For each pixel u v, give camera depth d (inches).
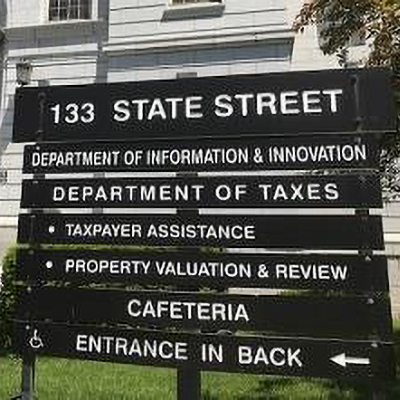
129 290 198.4
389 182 309.1
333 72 190.2
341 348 179.0
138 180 202.1
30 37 693.3
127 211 203.8
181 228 196.1
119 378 294.7
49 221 207.6
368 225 182.4
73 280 203.2
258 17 608.7
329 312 181.3
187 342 190.5
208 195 195.6
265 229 189.5
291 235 187.3
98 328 199.3
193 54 619.5
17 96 215.6
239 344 186.4
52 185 209.2
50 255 206.1
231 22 613.6
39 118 212.4
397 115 245.9
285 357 182.5
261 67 603.2
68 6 693.9
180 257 195.0
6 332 337.1
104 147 206.1
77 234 204.7
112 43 639.1
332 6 273.9
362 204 183.5
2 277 344.8
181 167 198.4
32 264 207.3
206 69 614.5
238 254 190.4
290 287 185.2
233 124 195.6
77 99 209.9
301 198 188.4
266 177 191.9
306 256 185.2
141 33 633.6
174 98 201.2
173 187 198.7
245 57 607.8
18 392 256.4
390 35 247.1
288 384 282.7
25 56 692.1
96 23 673.6
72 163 208.1
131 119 204.2
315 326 181.8
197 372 190.2
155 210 199.6
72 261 203.9
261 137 193.3
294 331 183.2
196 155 197.8
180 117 199.9
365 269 180.5
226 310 189.2
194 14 623.8
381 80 187.2
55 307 203.9
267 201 191.0
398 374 284.7
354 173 185.5
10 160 674.8
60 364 328.5
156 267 196.7
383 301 178.2
